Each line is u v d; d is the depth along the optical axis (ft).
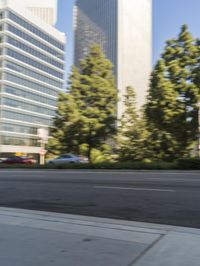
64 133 101.86
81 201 36.14
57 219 26.68
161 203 33.73
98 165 89.86
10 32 375.04
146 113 97.35
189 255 17.48
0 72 366.43
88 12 326.03
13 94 377.71
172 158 95.86
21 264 16.28
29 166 99.50
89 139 103.04
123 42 361.30
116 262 16.49
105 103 102.83
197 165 80.12
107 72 105.40
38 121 413.59
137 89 342.64
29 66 403.34
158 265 16.06
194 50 94.58
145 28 413.80
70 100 101.30
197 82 93.04
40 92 420.36
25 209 32.27
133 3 398.83
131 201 35.24
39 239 20.58
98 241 20.15
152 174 68.90
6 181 58.18
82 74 105.81
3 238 20.84
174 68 93.81
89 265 16.12
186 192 40.06
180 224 25.63
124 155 103.81
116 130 104.63
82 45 222.48
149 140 99.71
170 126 93.35
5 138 364.38
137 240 20.39
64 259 16.94
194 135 94.22
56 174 73.82
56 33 456.45
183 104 93.61
